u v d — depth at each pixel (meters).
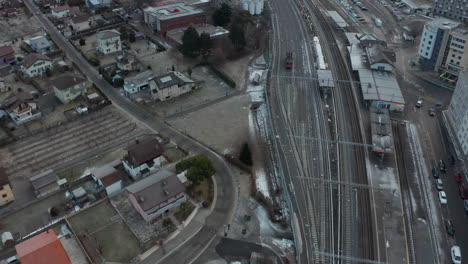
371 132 92.31
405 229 71.62
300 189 79.62
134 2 169.75
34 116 99.25
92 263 63.66
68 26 149.50
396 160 87.94
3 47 123.88
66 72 121.81
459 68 118.50
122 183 79.69
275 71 122.19
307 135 95.00
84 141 92.31
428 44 122.75
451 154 89.62
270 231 71.12
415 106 107.31
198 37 125.25
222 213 74.19
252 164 85.50
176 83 108.62
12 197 75.62
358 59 124.88
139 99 108.25
